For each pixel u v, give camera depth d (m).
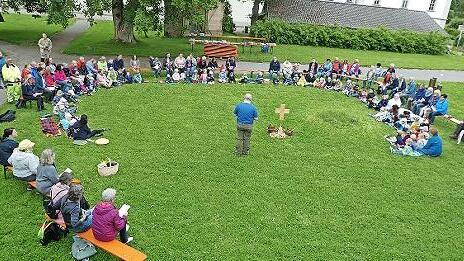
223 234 10.23
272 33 41.12
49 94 18.42
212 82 23.61
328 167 14.35
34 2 32.50
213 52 28.47
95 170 12.80
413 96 21.97
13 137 12.33
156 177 12.69
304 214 11.35
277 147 15.66
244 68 28.52
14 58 26.23
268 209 11.44
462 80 31.11
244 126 14.26
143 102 19.47
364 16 47.75
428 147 16.08
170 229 10.27
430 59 39.69
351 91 23.17
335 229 10.80
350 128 18.25
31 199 10.98
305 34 41.31
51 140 14.69
